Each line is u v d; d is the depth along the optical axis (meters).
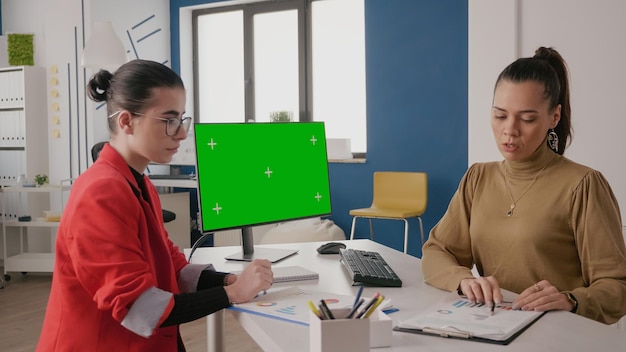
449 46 4.92
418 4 5.03
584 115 3.96
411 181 4.93
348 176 5.45
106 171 1.37
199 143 1.96
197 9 6.34
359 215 4.74
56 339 1.35
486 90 4.23
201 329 3.90
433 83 5.01
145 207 1.42
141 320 1.27
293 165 2.22
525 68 1.60
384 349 1.18
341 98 5.65
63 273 1.34
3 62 6.08
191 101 6.45
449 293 1.63
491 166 1.82
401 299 1.57
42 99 5.90
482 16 4.22
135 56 5.98
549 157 1.66
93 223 1.28
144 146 1.42
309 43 5.74
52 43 5.82
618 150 3.87
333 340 1.09
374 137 5.30
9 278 5.34
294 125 2.24
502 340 1.20
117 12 5.81
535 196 1.66
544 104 1.58
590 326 1.30
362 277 1.71
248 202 2.08
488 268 1.75
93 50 4.79
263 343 1.30
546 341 1.21
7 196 5.91
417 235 5.12
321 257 2.16
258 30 6.04
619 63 3.84
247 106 6.09
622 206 3.86
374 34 5.25
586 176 1.60
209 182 1.98
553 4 4.01
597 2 3.88
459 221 1.85
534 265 1.65
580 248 1.59
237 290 1.48
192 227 6.23
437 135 5.02
